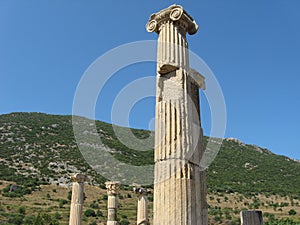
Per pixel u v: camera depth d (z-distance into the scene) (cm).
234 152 14312
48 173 9119
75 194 2444
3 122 12494
